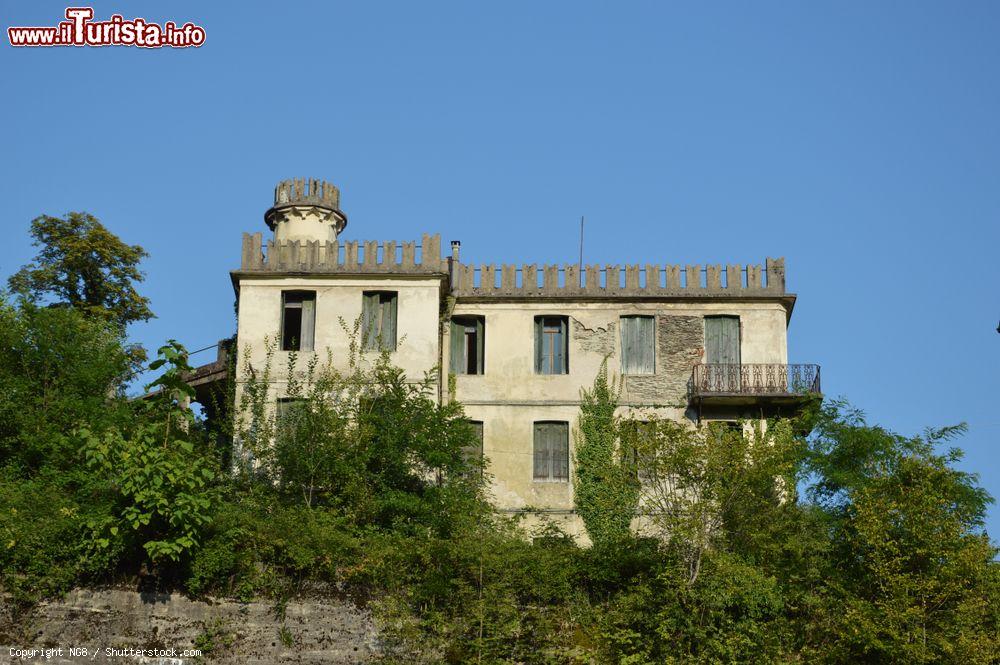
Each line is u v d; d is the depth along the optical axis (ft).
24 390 137.18
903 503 121.19
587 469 151.94
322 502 137.39
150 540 117.08
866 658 116.78
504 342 158.20
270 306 154.61
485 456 151.33
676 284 159.94
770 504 128.67
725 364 154.92
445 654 117.08
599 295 158.71
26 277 177.58
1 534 115.65
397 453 138.31
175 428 123.85
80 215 183.32
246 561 119.55
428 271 155.02
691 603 119.34
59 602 115.44
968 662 114.11
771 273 159.74
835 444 134.31
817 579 123.75
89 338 145.79
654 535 140.15
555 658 117.50
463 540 123.95
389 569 121.60
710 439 126.11
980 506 127.34
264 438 139.54
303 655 116.98
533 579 122.01
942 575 116.98
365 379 147.64
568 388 156.04
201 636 116.47
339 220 170.50
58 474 129.08
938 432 131.34
